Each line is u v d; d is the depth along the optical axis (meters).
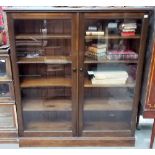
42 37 2.09
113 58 2.14
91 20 1.99
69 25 2.06
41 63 2.22
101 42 2.12
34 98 2.46
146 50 2.08
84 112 2.37
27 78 2.33
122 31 2.06
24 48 2.17
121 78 2.23
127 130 2.37
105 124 2.45
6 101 2.22
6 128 2.34
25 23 2.11
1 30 2.17
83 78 2.17
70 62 2.14
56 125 2.43
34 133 2.35
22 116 2.31
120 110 2.39
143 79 2.17
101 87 2.31
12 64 2.08
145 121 2.75
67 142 2.38
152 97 2.12
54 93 2.46
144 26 1.96
